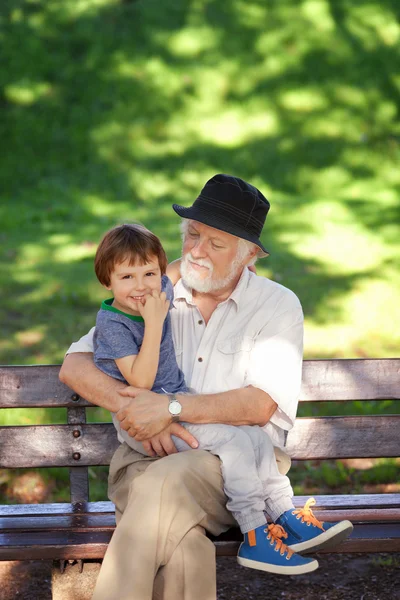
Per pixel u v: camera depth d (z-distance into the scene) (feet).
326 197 35.17
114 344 9.98
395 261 27.02
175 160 37.45
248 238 10.36
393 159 38.34
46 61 41.81
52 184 35.70
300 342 10.73
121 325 10.06
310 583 12.28
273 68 42.39
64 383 11.14
